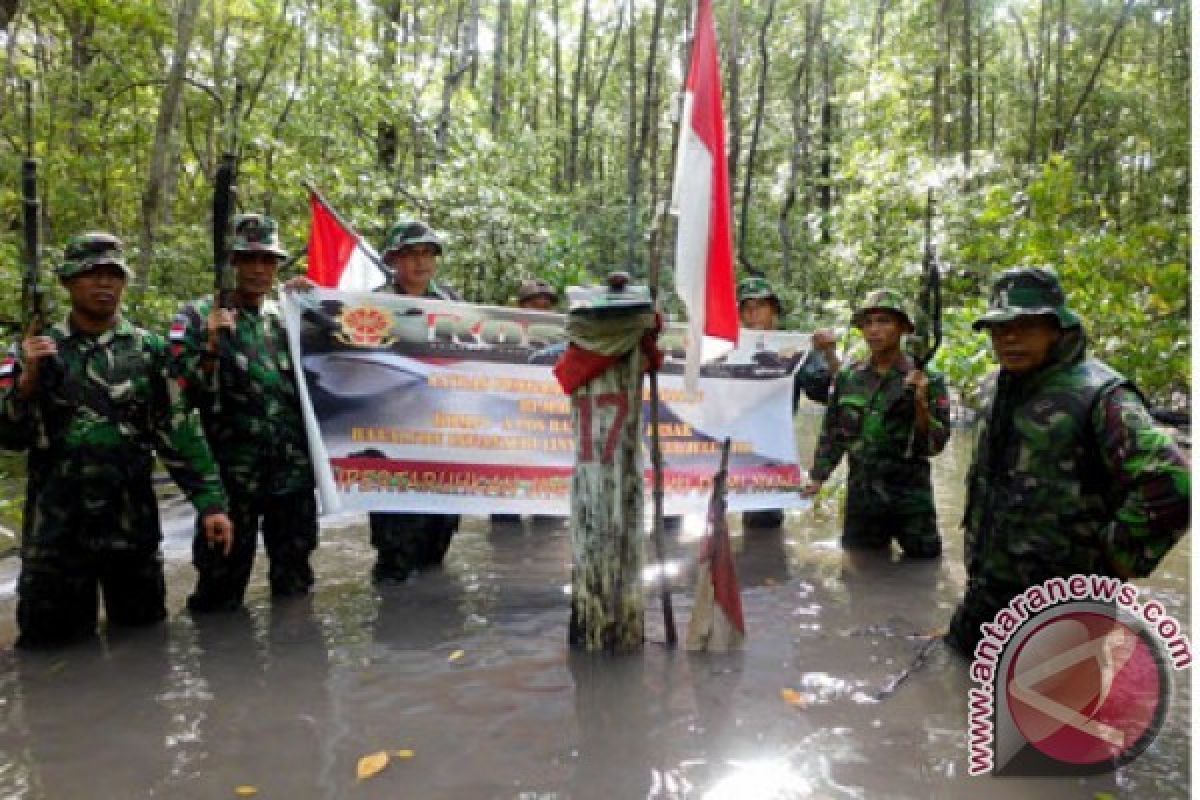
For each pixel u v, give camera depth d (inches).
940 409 196.1
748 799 97.3
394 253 201.9
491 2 970.7
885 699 124.8
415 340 188.1
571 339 138.9
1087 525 122.9
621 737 113.0
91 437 145.5
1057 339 125.0
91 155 510.6
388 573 190.4
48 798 98.7
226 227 153.0
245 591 176.7
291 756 108.3
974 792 99.1
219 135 500.7
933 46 649.6
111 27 497.0
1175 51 768.9
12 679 133.9
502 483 191.2
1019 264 317.1
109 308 146.6
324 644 149.4
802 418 515.8
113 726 117.2
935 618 163.0
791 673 135.3
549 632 155.4
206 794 99.2
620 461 140.8
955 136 741.9
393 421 186.1
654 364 141.8
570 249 420.5
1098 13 778.8
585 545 143.5
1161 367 262.8
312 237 241.3
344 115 438.0
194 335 159.0
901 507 205.6
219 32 573.3
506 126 627.2
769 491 222.7
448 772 103.8
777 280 653.9
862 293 502.9
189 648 147.6
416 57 531.5
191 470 155.0
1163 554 112.2
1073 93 762.2
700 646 145.0
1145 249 300.7
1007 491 129.0
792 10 773.9
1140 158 597.0
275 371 170.4
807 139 751.7
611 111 957.8
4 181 449.1
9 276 298.5
